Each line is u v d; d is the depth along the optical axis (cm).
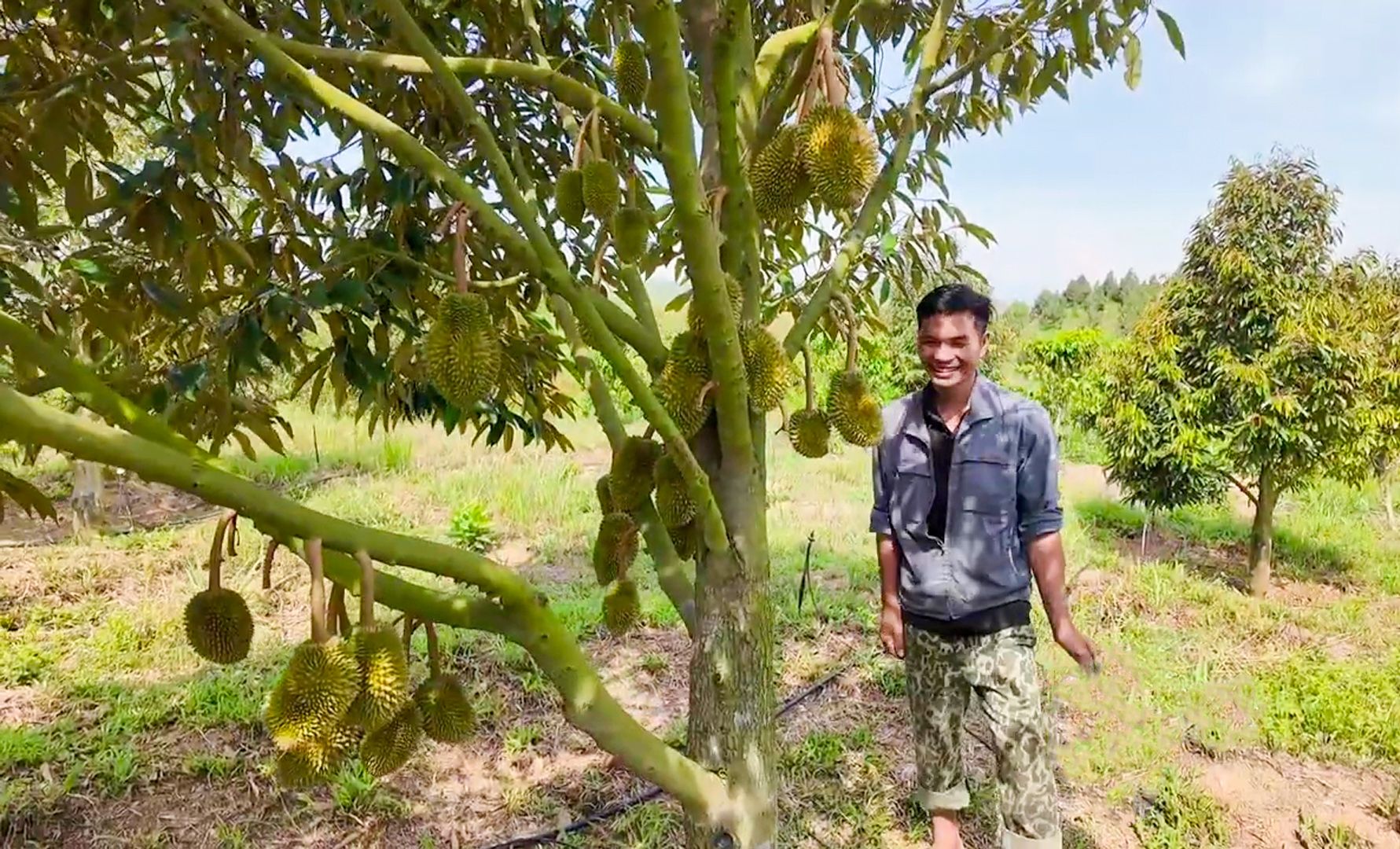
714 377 123
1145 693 399
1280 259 559
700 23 139
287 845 293
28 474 848
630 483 149
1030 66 231
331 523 85
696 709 144
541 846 293
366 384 186
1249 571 577
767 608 141
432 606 98
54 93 151
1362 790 332
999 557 245
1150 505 626
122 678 406
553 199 226
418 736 102
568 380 992
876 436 173
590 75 224
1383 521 810
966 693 262
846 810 305
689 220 106
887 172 162
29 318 171
